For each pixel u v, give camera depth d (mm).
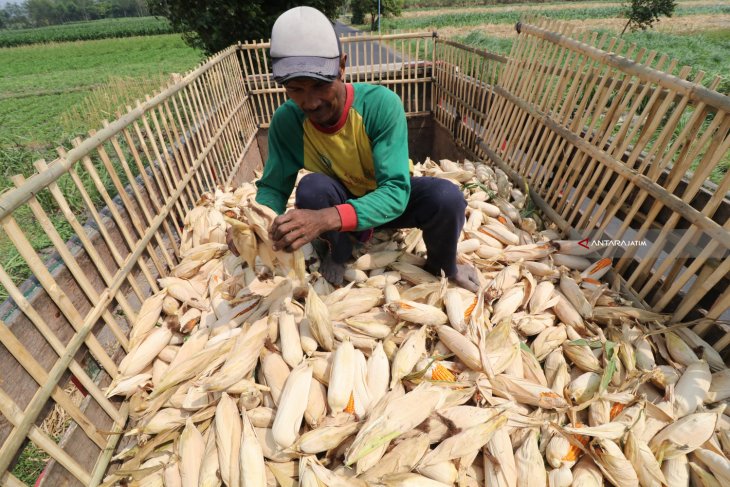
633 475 1534
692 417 1669
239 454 1607
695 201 2166
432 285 2340
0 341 1356
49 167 1721
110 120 7574
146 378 2021
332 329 2057
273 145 2221
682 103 2092
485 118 4531
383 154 1941
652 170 2289
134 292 2303
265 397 1859
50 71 24250
